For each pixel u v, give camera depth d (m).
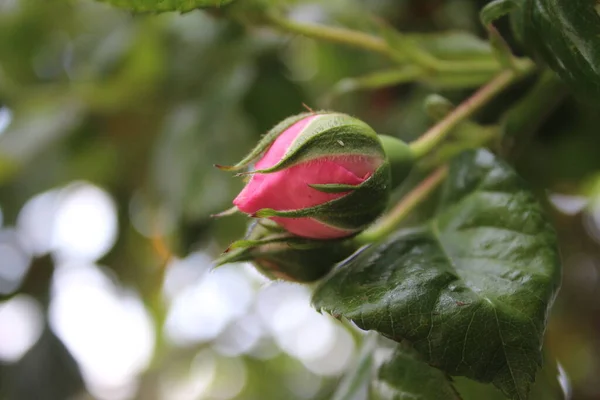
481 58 0.32
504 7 0.27
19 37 0.47
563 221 0.41
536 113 0.29
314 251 0.27
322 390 0.56
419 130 0.35
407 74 0.32
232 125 0.39
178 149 0.40
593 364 0.44
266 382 0.80
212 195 0.38
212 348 0.76
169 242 0.41
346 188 0.26
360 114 0.39
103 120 0.47
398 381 0.28
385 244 0.27
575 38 0.26
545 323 0.25
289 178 0.25
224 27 0.39
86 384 0.51
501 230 0.27
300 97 0.40
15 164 0.47
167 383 0.83
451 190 0.28
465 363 0.25
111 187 0.50
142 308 0.61
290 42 0.41
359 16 0.36
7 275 0.51
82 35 0.47
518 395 0.25
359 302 0.26
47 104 0.48
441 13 0.36
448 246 0.27
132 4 0.27
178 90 0.43
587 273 0.43
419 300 0.26
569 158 0.34
